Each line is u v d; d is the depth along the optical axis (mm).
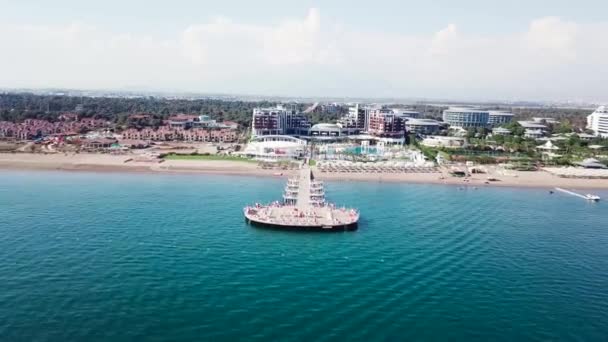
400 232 157750
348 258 130375
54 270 115562
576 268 126125
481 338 88812
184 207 183375
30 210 172250
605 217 186750
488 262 129000
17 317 91875
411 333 89562
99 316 92938
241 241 144250
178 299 101125
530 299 105875
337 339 86562
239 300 101375
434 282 113875
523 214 188000
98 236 143125
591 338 90000
